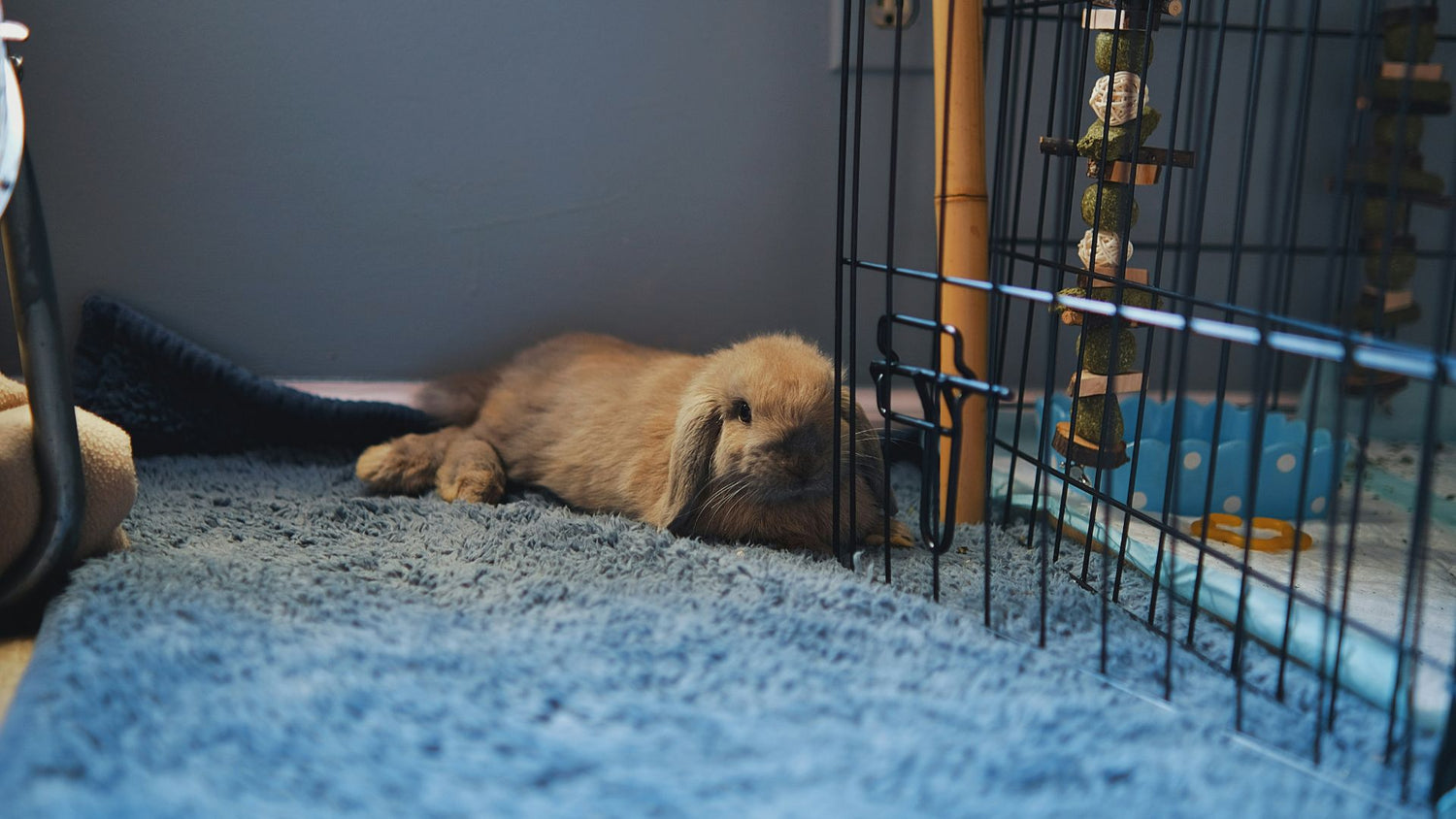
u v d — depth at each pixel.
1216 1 2.50
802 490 1.77
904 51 2.44
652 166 2.47
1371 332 2.27
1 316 2.32
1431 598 1.61
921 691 1.27
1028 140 2.53
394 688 1.20
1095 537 1.90
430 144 2.39
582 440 2.06
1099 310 1.42
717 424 1.83
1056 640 1.50
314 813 0.97
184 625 1.31
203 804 0.96
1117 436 1.73
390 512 1.98
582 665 1.30
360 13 2.30
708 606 1.51
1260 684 1.39
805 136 2.49
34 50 2.21
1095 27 1.70
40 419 1.41
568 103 2.41
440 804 0.99
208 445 2.35
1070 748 1.14
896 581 1.69
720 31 2.41
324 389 2.46
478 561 1.73
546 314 2.52
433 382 2.42
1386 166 2.17
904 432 2.18
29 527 1.43
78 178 2.29
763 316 2.58
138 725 1.09
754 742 1.13
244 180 2.35
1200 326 1.29
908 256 2.58
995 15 2.07
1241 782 1.10
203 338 2.41
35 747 1.03
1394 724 1.22
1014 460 2.01
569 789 1.03
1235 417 2.22
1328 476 2.02
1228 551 1.81
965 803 1.03
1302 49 2.54
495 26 2.35
